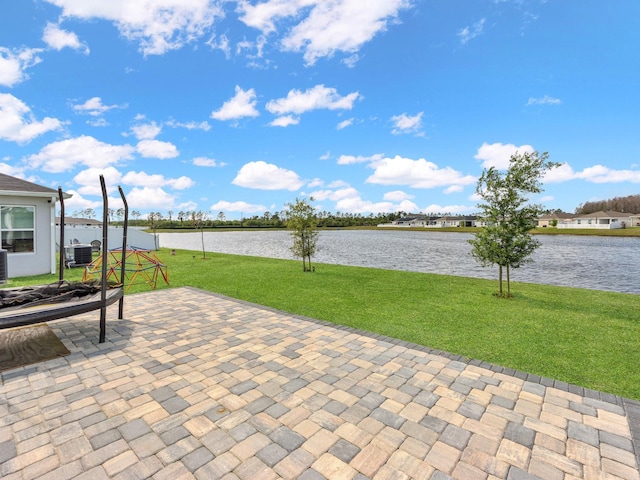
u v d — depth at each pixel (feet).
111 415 7.94
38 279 27.61
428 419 7.85
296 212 34.76
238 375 10.10
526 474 6.13
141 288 24.31
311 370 10.46
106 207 12.59
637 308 18.93
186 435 7.17
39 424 7.56
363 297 21.61
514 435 7.29
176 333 14.01
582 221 207.51
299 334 13.93
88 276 28.27
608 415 8.11
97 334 13.82
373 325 15.43
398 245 97.14
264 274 31.91
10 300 13.03
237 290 23.84
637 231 166.30
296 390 9.18
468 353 12.04
